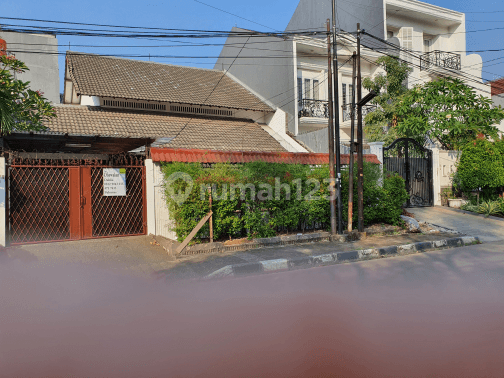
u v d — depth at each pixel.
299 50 20.28
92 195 8.98
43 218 8.47
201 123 17.34
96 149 14.67
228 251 8.71
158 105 17.59
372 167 12.05
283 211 9.97
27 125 8.38
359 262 7.96
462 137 16.39
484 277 6.26
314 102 20.33
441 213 14.22
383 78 19.03
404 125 16.30
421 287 5.66
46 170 8.52
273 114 19.70
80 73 17.08
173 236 9.38
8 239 8.03
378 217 11.80
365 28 21.73
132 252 8.17
